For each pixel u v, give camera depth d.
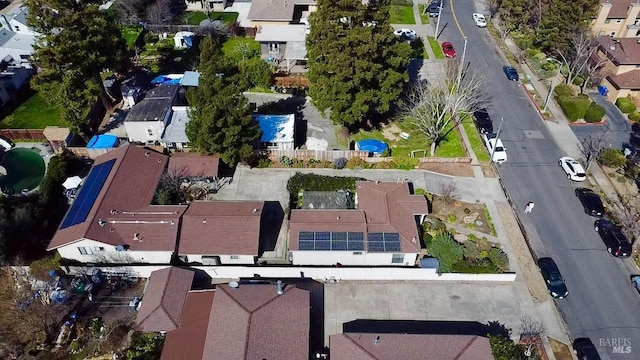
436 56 84.19
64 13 61.53
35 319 43.72
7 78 72.12
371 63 59.94
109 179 54.91
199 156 60.19
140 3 88.31
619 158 62.53
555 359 43.47
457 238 53.94
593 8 77.31
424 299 48.09
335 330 45.41
